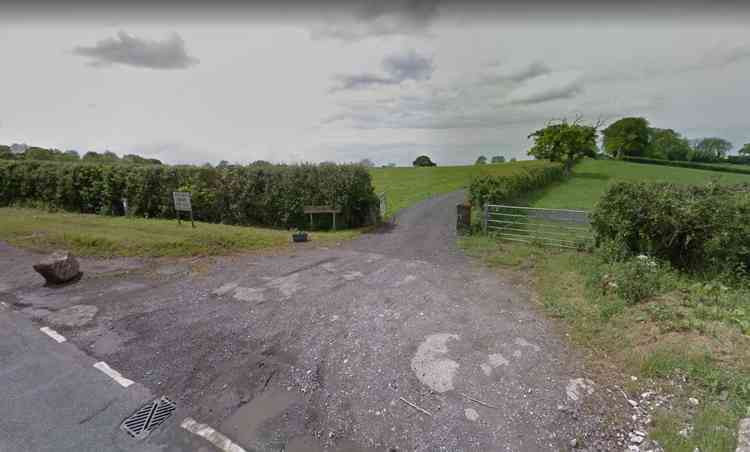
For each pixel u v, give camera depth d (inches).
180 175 477.1
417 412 101.0
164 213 492.4
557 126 1111.6
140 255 274.4
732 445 83.2
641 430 92.1
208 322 162.4
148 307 180.1
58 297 194.1
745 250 184.4
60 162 584.1
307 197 417.4
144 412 102.5
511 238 330.0
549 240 298.5
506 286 207.2
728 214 188.5
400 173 1300.4
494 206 343.3
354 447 88.8
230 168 458.0
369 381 116.0
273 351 136.3
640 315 151.3
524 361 125.2
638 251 222.8
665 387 107.8
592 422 95.5
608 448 87.2
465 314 167.3
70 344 142.9
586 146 1085.1
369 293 197.6
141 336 149.4
